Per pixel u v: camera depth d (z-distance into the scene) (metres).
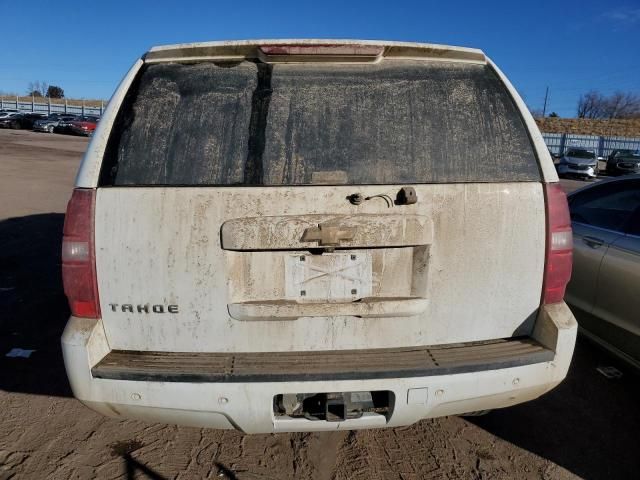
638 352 3.20
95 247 1.94
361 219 1.94
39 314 4.35
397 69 2.13
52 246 6.59
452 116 2.09
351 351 2.04
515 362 2.01
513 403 2.14
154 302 1.96
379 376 1.94
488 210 2.02
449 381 1.98
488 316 2.09
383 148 2.02
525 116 2.15
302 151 1.99
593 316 3.59
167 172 1.95
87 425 2.83
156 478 2.41
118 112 2.03
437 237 2.00
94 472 2.44
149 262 1.94
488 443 2.75
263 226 1.90
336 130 2.03
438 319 2.05
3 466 2.47
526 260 2.07
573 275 3.82
